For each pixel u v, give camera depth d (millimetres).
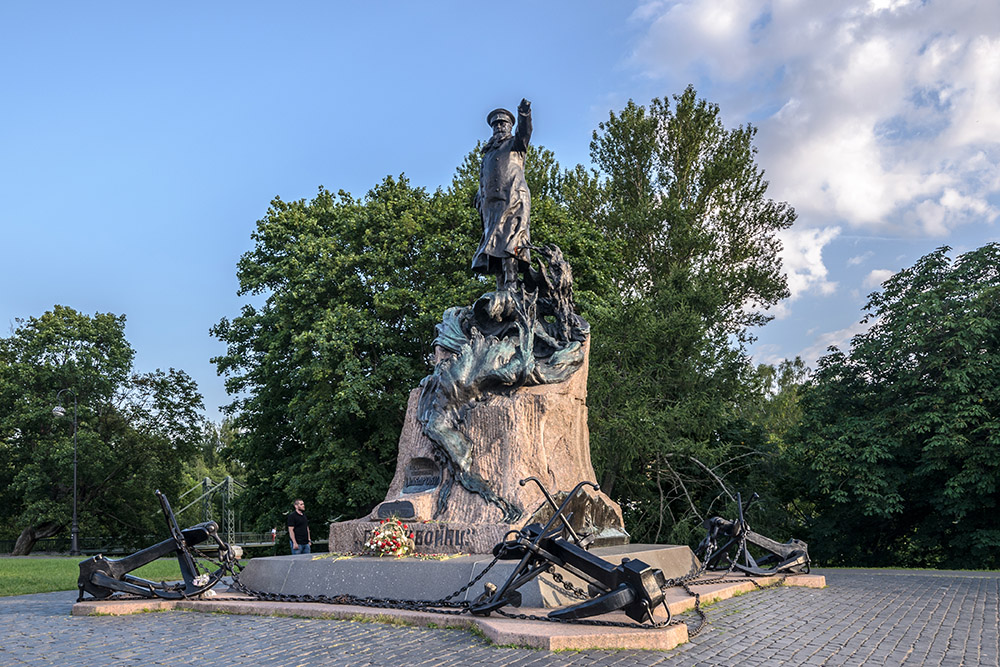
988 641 7418
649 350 26266
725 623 8227
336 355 23938
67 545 43688
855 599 10578
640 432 23859
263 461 28641
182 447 42312
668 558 11469
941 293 23312
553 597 8320
